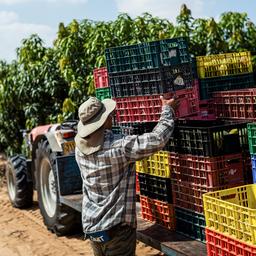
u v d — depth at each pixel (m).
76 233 6.80
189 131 4.30
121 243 3.94
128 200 3.98
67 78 9.35
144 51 5.08
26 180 8.29
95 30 9.37
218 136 4.15
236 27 9.12
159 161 4.70
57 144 6.38
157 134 3.93
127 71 5.29
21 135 11.63
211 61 5.90
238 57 6.10
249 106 5.09
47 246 6.41
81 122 4.08
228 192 3.89
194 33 9.06
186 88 5.25
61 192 6.24
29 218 7.85
